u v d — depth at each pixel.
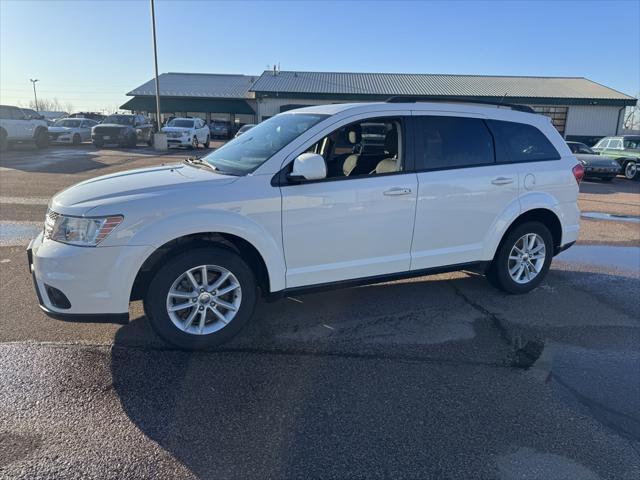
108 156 20.38
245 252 3.78
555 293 5.08
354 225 3.93
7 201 9.49
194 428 2.74
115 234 3.22
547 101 30.45
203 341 3.60
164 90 45.47
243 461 2.49
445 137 4.34
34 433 2.66
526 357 3.66
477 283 5.34
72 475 2.36
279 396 3.07
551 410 2.98
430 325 4.19
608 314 4.53
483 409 2.97
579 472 2.45
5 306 4.35
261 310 4.44
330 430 2.74
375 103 4.15
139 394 3.05
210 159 4.33
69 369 3.32
